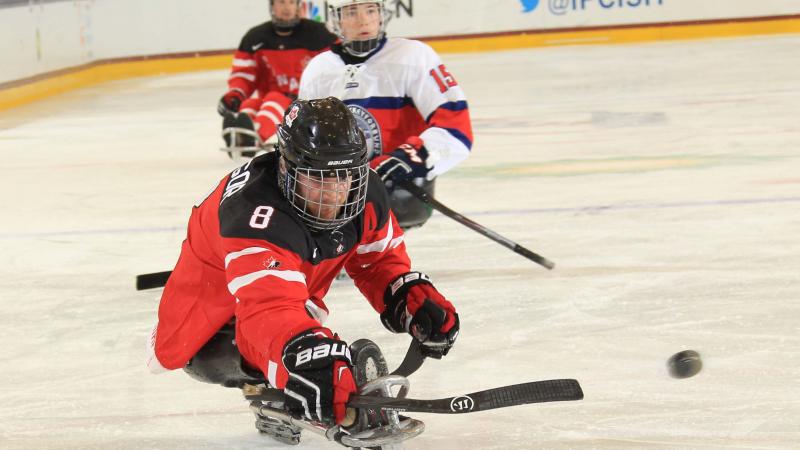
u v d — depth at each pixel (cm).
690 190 1467
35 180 1833
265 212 539
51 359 862
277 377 530
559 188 1536
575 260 1118
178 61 4003
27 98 3181
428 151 1010
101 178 1820
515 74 3206
